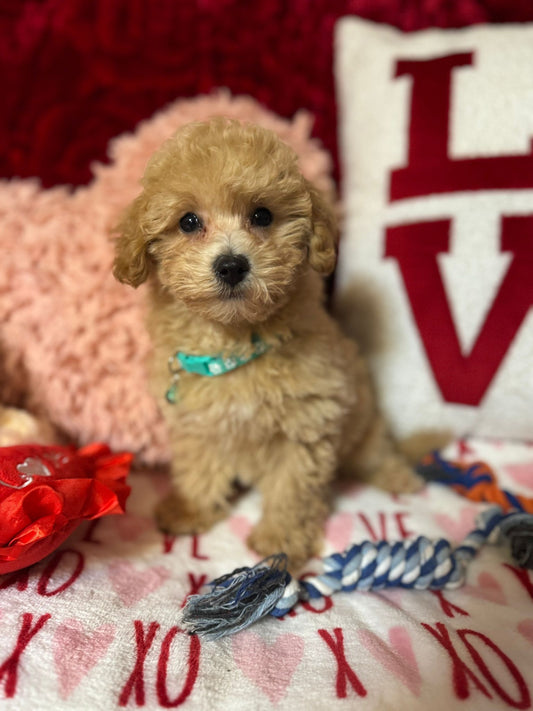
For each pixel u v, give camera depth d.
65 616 0.25
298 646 0.25
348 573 0.28
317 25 0.48
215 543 0.34
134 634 0.25
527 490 0.38
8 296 0.40
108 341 0.40
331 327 0.36
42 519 0.25
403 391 0.42
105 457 0.34
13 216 0.41
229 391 0.32
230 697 0.22
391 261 0.42
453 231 0.40
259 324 0.32
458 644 0.25
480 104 0.40
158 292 0.34
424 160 0.41
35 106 0.48
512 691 0.22
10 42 0.48
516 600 0.28
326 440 0.34
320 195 0.33
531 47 0.40
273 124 0.45
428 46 0.43
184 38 0.48
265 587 0.26
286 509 0.34
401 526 0.35
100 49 0.47
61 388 0.40
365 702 0.22
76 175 0.48
